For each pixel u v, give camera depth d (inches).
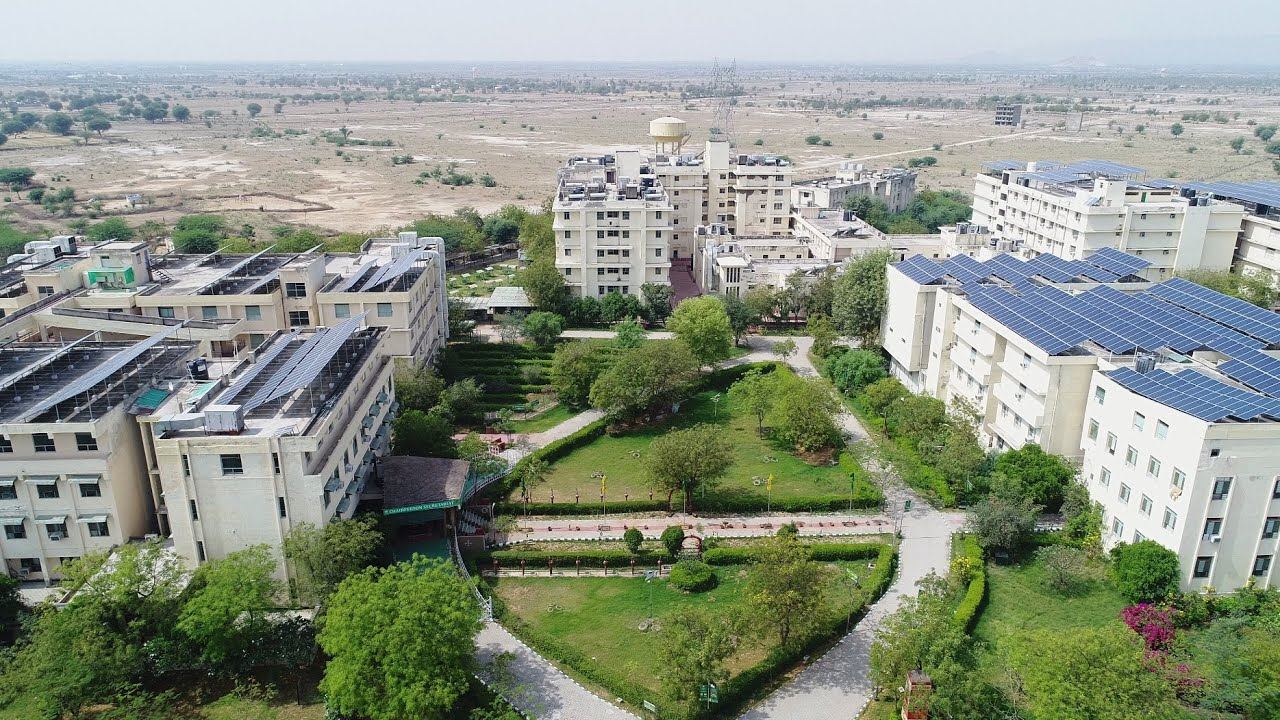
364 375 3506.4
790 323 6245.1
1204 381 2970.0
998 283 4534.9
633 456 4200.3
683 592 3090.6
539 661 2689.5
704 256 7101.4
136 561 2568.9
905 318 4731.8
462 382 4579.2
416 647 2272.4
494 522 3496.6
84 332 3941.9
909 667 2386.8
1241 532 2822.3
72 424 2795.3
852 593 3053.6
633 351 4618.6
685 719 2394.2
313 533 2753.4
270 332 4330.7
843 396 4891.7
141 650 2514.8
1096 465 3324.3
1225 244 6087.6
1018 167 7706.7
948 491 3676.2
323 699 2514.8
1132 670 2108.8
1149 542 2935.5
